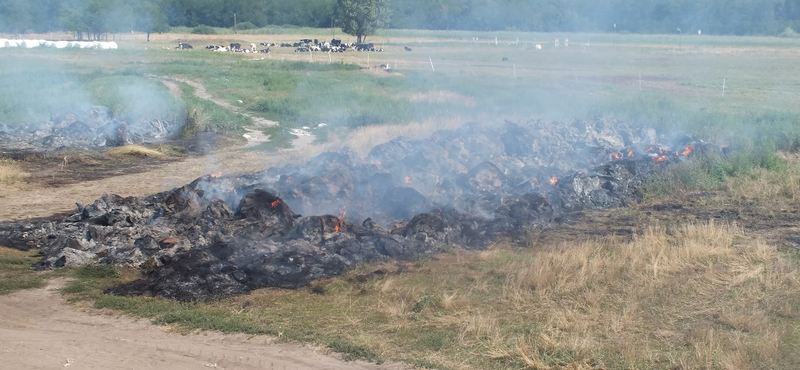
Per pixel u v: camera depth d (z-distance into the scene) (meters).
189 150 24.72
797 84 43.44
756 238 13.23
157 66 53.66
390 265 11.95
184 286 10.50
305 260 11.64
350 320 9.41
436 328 9.16
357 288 10.76
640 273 11.07
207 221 13.50
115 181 19.28
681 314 9.62
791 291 10.18
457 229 13.64
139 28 85.00
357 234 13.16
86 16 74.31
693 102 34.47
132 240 12.76
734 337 8.74
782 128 24.03
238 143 26.33
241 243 12.37
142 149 23.50
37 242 13.23
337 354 8.38
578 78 47.44
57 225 13.97
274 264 11.38
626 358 8.20
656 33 91.88
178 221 13.80
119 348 8.45
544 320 9.42
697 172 18.20
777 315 9.48
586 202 16.59
